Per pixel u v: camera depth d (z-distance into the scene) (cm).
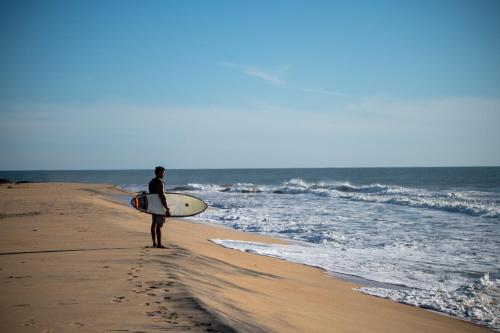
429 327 705
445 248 1474
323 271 1113
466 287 962
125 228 1403
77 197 2978
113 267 736
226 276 821
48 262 784
